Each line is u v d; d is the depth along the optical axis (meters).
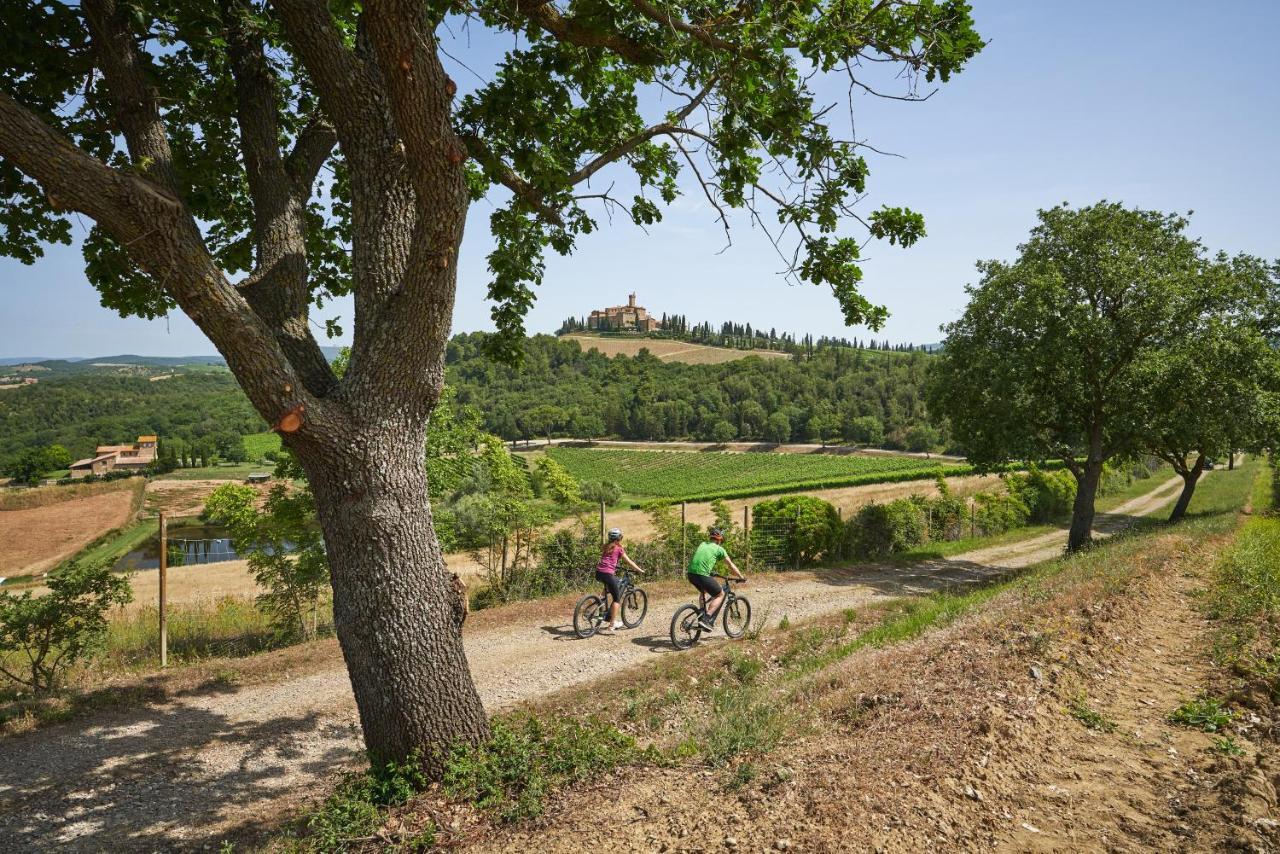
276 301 5.12
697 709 7.42
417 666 4.71
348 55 4.97
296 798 5.87
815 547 20.28
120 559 32.22
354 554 4.68
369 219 5.06
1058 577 11.75
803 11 5.48
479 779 4.61
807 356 157.00
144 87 4.80
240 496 11.47
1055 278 19.41
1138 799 4.38
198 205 6.45
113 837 5.24
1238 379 19.00
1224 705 5.86
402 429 4.79
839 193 6.28
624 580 11.70
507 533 14.68
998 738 4.91
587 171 5.89
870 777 4.35
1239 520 22.47
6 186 6.23
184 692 8.49
